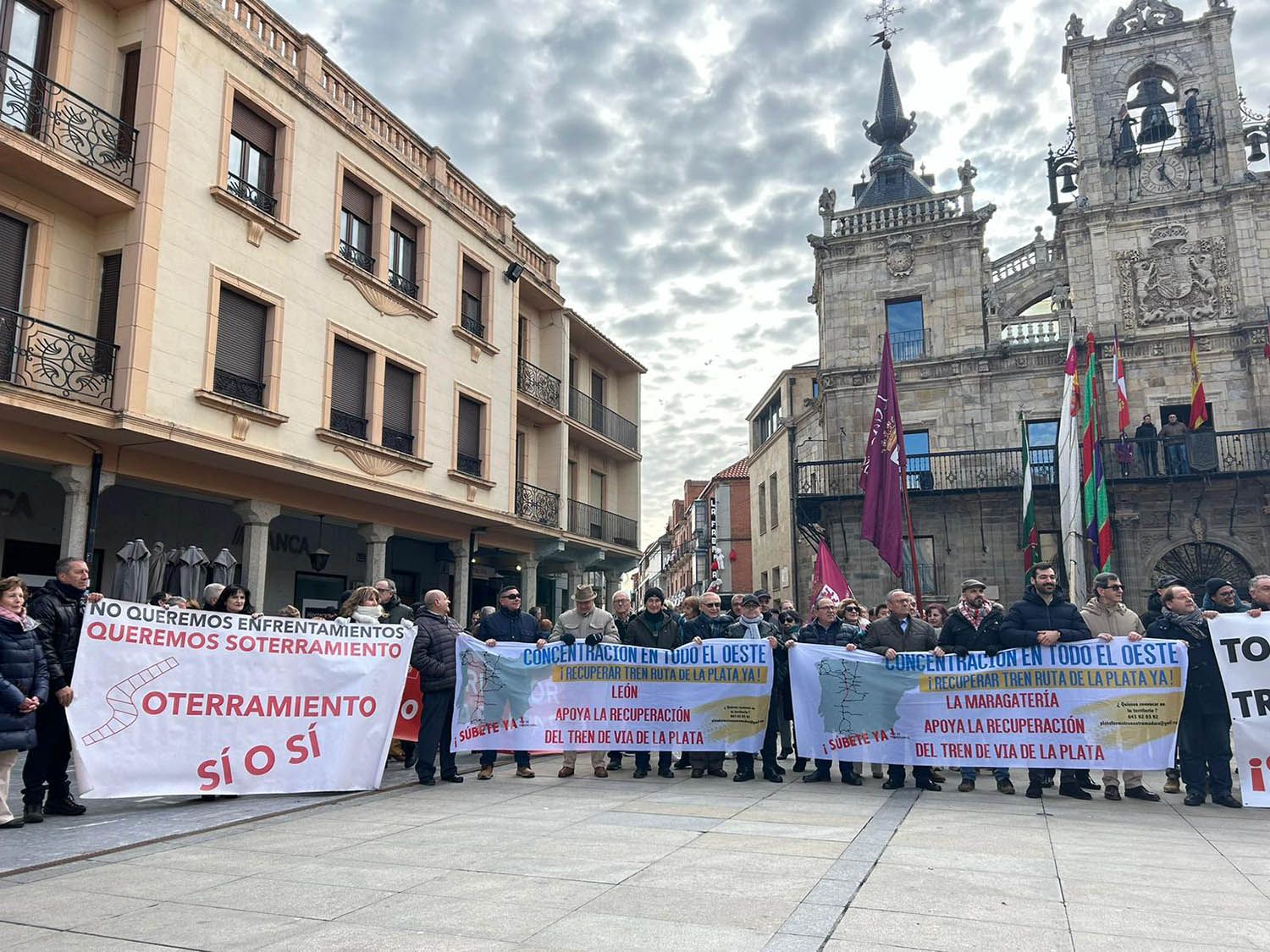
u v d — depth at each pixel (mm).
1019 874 5059
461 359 20234
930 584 24781
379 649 8523
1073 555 19547
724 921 4168
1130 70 25234
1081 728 8172
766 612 11406
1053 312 25859
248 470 14609
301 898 4625
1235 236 23516
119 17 13438
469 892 4703
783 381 35438
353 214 17391
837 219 27594
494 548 22344
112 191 12430
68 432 12133
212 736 7566
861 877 4984
